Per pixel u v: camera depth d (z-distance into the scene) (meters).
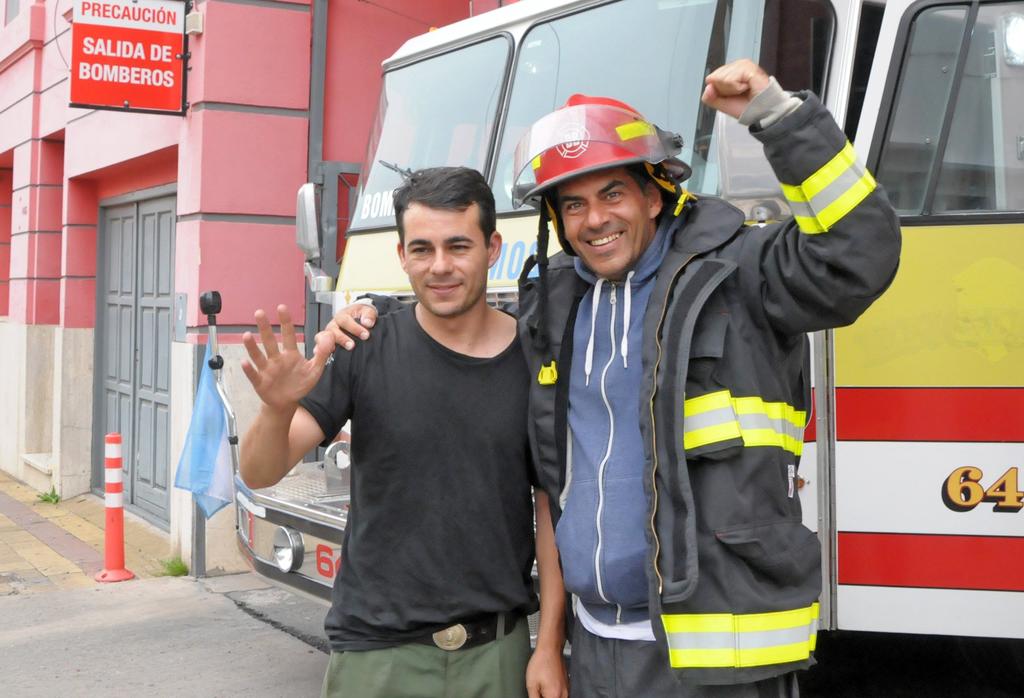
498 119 4.49
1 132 12.10
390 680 2.36
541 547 2.53
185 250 7.05
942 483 3.33
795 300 2.04
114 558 7.02
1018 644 4.56
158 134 7.67
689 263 2.12
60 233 10.98
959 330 3.33
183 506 7.17
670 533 2.02
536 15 4.50
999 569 3.30
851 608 3.40
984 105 3.46
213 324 4.84
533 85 4.40
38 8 10.62
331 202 7.07
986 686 4.65
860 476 3.38
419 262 2.28
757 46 3.61
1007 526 3.30
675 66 3.86
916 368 3.35
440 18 7.63
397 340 2.38
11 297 11.80
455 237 2.25
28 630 5.95
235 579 6.98
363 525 2.39
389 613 2.35
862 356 3.38
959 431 3.32
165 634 5.82
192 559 7.02
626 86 4.02
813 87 3.48
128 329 9.30
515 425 2.38
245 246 6.94
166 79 6.88
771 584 2.05
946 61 3.47
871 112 3.46
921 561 3.34
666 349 2.05
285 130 7.04
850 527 3.39
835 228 1.93
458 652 2.38
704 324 2.08
